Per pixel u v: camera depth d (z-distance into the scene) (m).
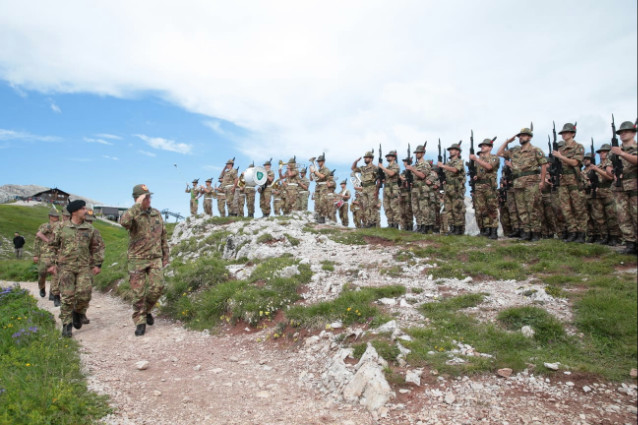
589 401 5.46
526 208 12.31
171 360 7.73
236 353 8.10
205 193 25.08
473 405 5.46
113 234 52.00
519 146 12.70
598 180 11.72
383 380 5.87
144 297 9.44
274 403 5.85
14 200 75.06
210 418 5.38
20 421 4.65
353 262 12.26
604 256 9.84
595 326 6.97
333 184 20.38
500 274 9.88
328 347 7.46
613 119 9.66
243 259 14.66
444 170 14.66
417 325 7.72
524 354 6.53
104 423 5.05
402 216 16.67
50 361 6.75
